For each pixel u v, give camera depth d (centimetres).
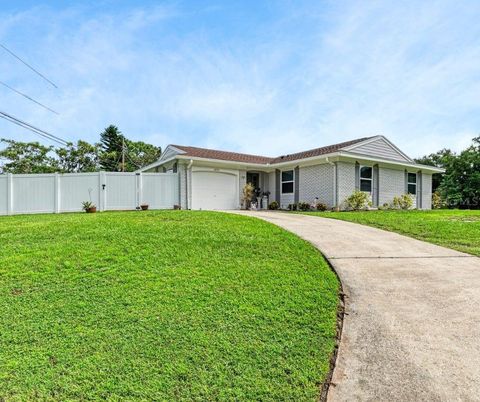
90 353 302
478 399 244
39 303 397
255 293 424
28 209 1338
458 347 312
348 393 254
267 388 260
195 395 253
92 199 1380
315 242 712
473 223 983
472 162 2572
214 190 1744
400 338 329
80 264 518
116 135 4491
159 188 1480
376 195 1766
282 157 2083
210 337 327
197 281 458
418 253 648
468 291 446
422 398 246
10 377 271
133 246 609
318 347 315
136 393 255
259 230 778
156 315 367
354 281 482
